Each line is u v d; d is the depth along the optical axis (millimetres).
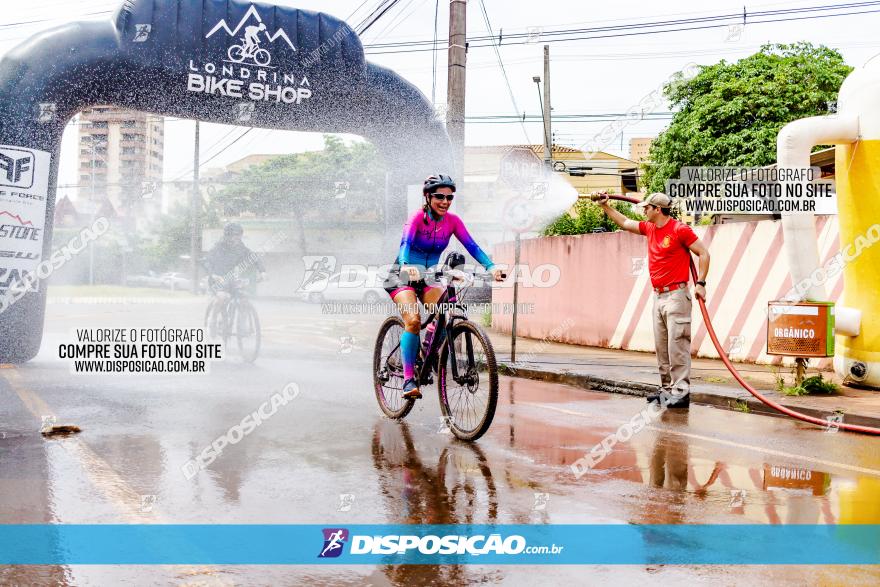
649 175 26922
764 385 8703
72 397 7457
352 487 4445
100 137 50781
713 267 12109
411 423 6500
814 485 4637
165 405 7070
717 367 10750
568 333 15391
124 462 4918
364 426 6301
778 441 6012
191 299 34656
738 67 25016
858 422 6730
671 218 7812
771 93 23828
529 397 8391
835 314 8617
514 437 5996
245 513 3939
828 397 7941
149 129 50406
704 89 25516
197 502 4102
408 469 4883
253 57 11320
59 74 10031
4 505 4004
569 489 4465
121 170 50625
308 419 6551
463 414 5863
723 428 6566
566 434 6156
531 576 3145
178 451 5258
